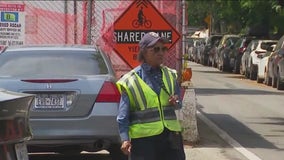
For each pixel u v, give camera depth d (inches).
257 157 830.5
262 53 2359.7
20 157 405.1
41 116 673.6
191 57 4483.3
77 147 695.1
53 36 1098.7
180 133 488.1
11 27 1042.1
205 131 1050.1
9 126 392.2
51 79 682.2
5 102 387.2
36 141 673.0
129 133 480.4
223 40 3277.6
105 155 837.2
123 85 480.4
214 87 2036.2
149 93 477.4
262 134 1038.4
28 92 675.4
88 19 1052.5
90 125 677.3
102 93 684.1
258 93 1818.4
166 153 485.1
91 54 756.0
